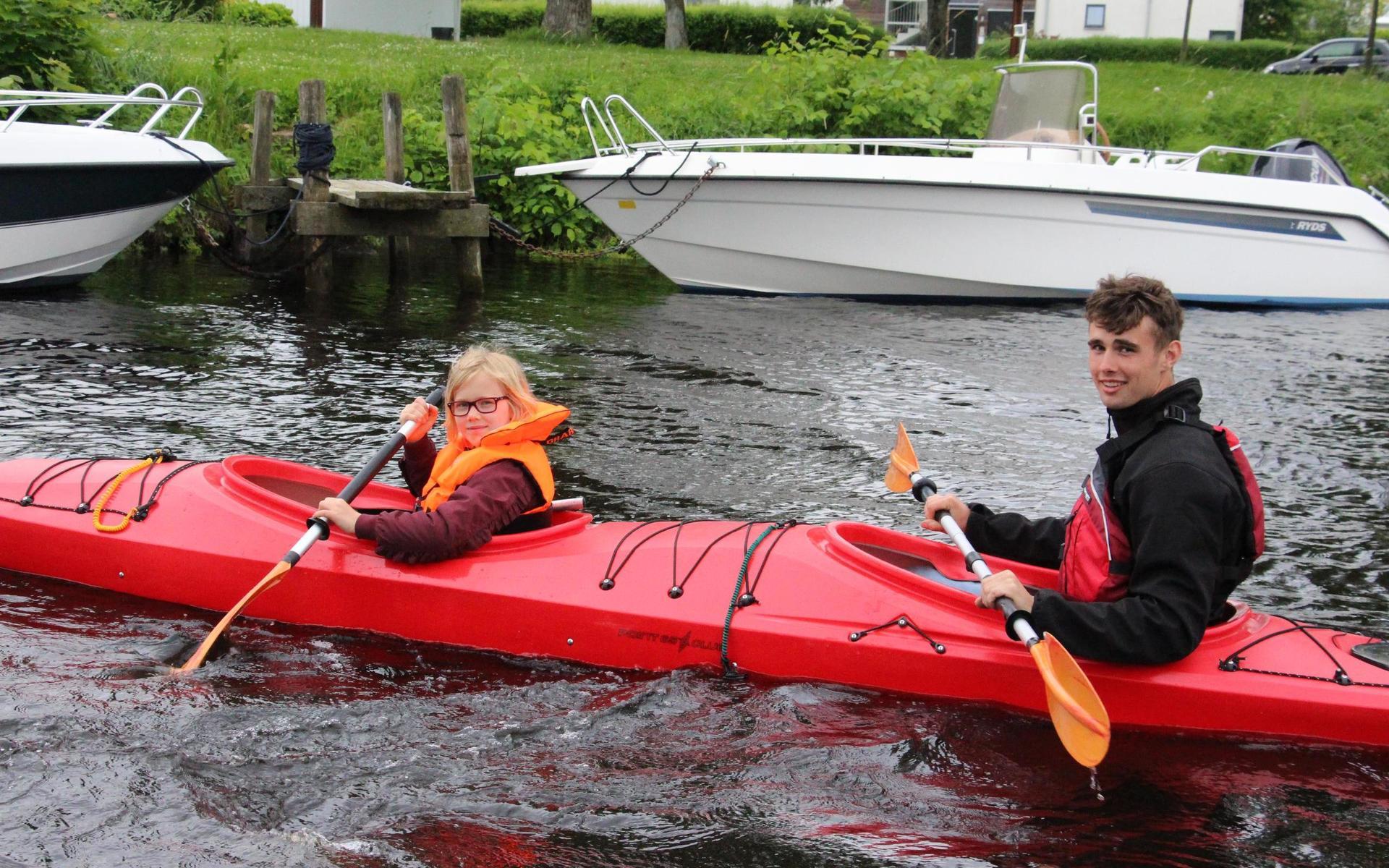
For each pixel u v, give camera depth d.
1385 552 5.05
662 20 30.00
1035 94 11.94
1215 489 3.19
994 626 3.68
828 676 3.73
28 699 3.52
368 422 6.57
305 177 11.16
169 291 10.74
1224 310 12.01
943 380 8.15
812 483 5.85
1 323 8.70
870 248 11.39
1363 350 9.69
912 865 2.88
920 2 36.91
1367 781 3.30
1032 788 3.24
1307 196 11.77
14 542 4.45
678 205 11.36
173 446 5.93
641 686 3.76
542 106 15.89
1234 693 3.45
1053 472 6.15
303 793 3.11
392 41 22.28
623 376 7.98
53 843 2.84
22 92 9.52
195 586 4.20
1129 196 11.32
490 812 3.06
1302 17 41.88
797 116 16.05
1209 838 3.01
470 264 11.43
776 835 2.99
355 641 4.04
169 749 3.29
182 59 15.48
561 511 4.39
